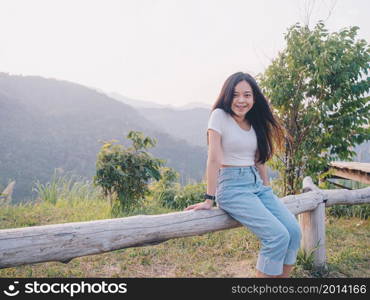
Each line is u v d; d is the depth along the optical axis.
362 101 4.72
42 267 3.03
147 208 5.29
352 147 5.10
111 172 4.87
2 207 5.27
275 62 4.89
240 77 2.34
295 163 4.84
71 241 1.72
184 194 5.84
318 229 3.04
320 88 4.71
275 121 2.57
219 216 2.32
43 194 6.39
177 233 2.11
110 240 1.84
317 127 4.80
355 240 3.97
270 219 2.12
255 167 2.63
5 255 1.55
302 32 4.77
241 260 3.33
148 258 3.31
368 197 3.50
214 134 2.26
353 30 4.70
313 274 2.95
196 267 3.13
